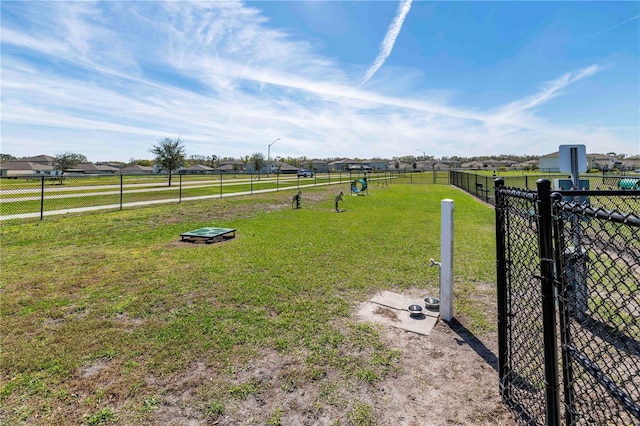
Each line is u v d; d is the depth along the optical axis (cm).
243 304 402
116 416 215
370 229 912
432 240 762
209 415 216
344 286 464
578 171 460
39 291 446
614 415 185
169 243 753
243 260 600
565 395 178
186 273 524
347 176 5791
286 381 251
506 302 236
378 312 377
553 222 174
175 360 281
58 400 230
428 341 311
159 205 1518
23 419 212
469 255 621
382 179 4334
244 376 258
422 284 473
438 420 209
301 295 430
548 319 169
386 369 266
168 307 393
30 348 300
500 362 233
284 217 1170
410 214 1227
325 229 917
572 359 185
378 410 219
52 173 7281
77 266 566
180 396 235
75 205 1501
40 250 688
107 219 1098
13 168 6881
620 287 365
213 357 285
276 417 213
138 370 266
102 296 428
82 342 310
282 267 555
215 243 747
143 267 559
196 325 346
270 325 345
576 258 222
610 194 259
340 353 291
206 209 1388
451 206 350
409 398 231
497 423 205
